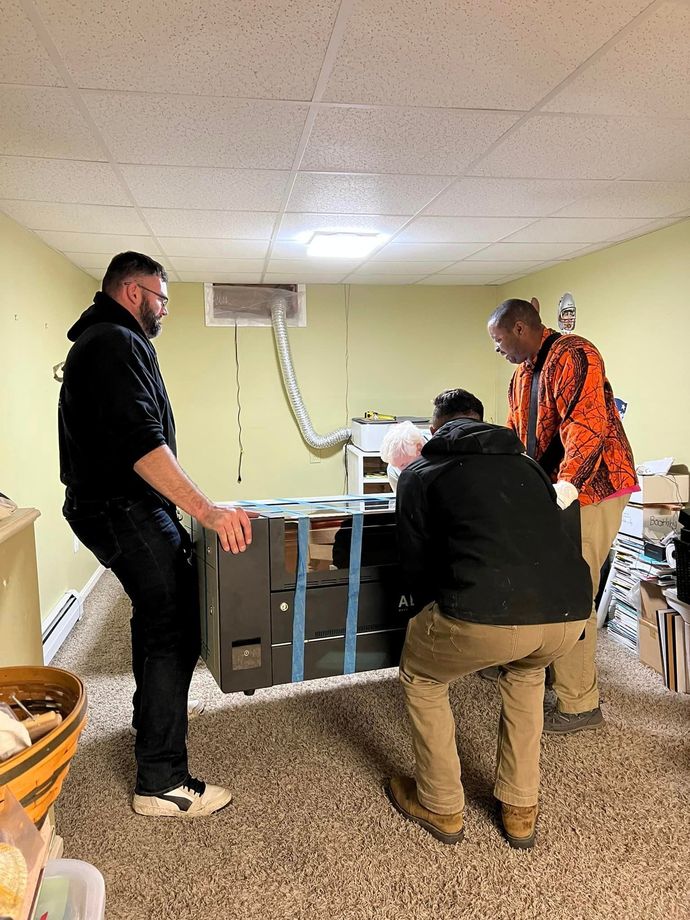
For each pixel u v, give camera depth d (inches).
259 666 71.2
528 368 92.6
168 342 189.8
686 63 62.3
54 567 129.1
